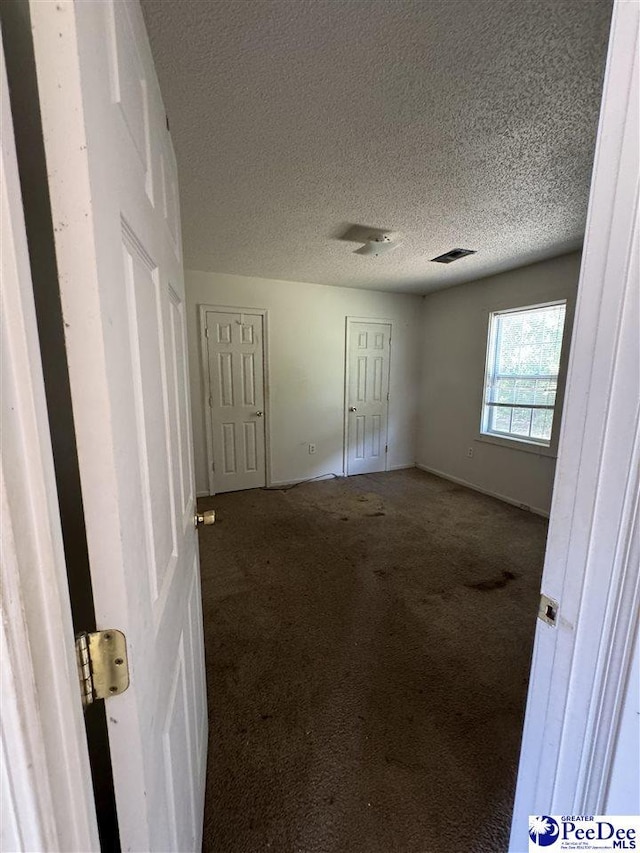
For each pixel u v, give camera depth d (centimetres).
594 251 55
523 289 357
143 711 49
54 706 35
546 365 349
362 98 136
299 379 433
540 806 73
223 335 390
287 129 153
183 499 94
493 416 407
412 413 507
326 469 464
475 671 168
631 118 49
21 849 33
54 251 39
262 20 105
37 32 33
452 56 118
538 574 250
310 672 167
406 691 157
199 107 140
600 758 64
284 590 231
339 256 320
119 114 48
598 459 58
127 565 44
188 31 108
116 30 49
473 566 260
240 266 351
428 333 483
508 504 380
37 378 33
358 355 461
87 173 36
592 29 108
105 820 59
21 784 33
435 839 107
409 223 247
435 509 365
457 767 127
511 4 101
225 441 406
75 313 37
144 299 59
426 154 170
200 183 194
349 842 106
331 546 289
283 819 112
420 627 197
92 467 40
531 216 236
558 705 68
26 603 32
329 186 199
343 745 134
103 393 39
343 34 109
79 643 41
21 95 37
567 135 157
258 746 133
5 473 30
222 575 248
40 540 33
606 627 60
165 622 65
